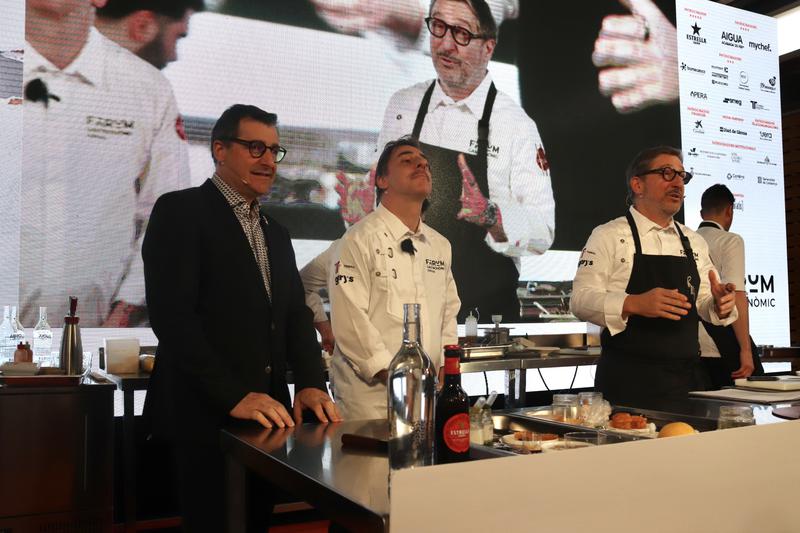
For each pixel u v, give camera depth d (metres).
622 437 1.38
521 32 5.31
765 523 1.13
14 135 3.75
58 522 2.64
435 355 2.44
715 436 1.09
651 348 2.35
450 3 5.02
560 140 5.43
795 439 1.18
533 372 5.37
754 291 6.24
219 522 1.75
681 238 2.58
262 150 1.95
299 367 1.94
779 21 6.69
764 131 6.43
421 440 1.23
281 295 1.96
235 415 1.66
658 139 5.88
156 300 1.77
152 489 3.82
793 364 6.31
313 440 1.44
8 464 2.58
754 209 6.32
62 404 2.67
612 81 5.68
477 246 5.04
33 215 3.76
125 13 4.03
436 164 4.92
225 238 1.86
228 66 4.29
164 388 1.83
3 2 3.76
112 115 3.97
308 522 3.96
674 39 6.01
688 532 1.04
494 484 0.88
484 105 5.13
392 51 4.81
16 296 3.71
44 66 3.83
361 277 2.33
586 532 0.95
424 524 0.83
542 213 5.31
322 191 4.52
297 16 4.50
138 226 4.02
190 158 4.17
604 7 5.68
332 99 4.59
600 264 2.52
